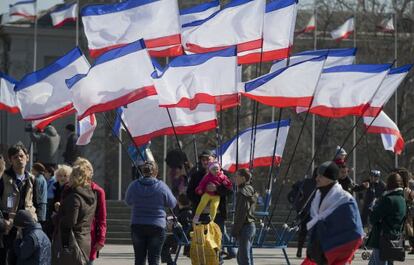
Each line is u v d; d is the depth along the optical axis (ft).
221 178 116.57
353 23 295.07
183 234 124.26
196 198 122.62
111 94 122.31
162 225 112.68
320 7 332.60
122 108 135.33
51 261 97.09
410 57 323.57
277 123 137.80
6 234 105.70
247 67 318.24
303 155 325.83
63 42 413.18
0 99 162.40
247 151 141.69
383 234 109.81
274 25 140.56
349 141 320.50
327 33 336.08
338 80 128.77
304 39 337.31
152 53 142.92
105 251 177.17
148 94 122.72
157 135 135.03
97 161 374.63
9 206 106.22
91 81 122.01
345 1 330.34
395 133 154.20
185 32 143.43
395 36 295.89
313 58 123.24
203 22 134.51
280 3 140.56
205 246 114.73
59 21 282.77
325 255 91.97
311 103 123.65
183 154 157.79
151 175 113.60
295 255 171.01
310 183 146.30
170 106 122.72
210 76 123.13
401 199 110.01
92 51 138.62
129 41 138.21
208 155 123.24
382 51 326.24
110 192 375.66
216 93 123.24
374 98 135.95
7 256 104.88
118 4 138.92
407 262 156.46
